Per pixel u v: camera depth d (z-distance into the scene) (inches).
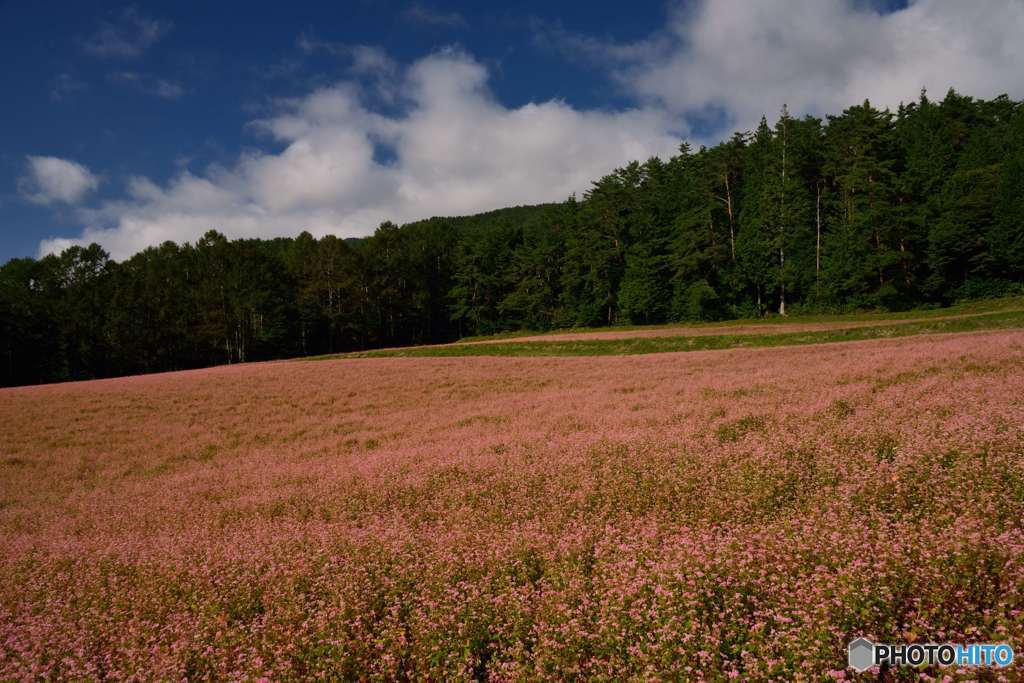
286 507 470.3
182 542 390.9
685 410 624.1
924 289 2694.4
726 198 3565.5
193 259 4065.0
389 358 2222.0
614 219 3782.0
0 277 3681.1
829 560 229.8
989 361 661.9
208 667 229.3
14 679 236.4
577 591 240.5
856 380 681.0
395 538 340.2
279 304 3715.6
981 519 253.9
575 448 507.2
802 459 387.2
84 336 3329.2
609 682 188.5
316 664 214.8
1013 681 163.2
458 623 224.8
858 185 2795.3
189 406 1227.9
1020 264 2468.0
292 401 1224.2
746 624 197.3
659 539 293.9
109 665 239.5
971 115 3550.7
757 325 2206.0
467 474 478.0
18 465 823.1
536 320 4205.2
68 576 353.4
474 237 4618.6
